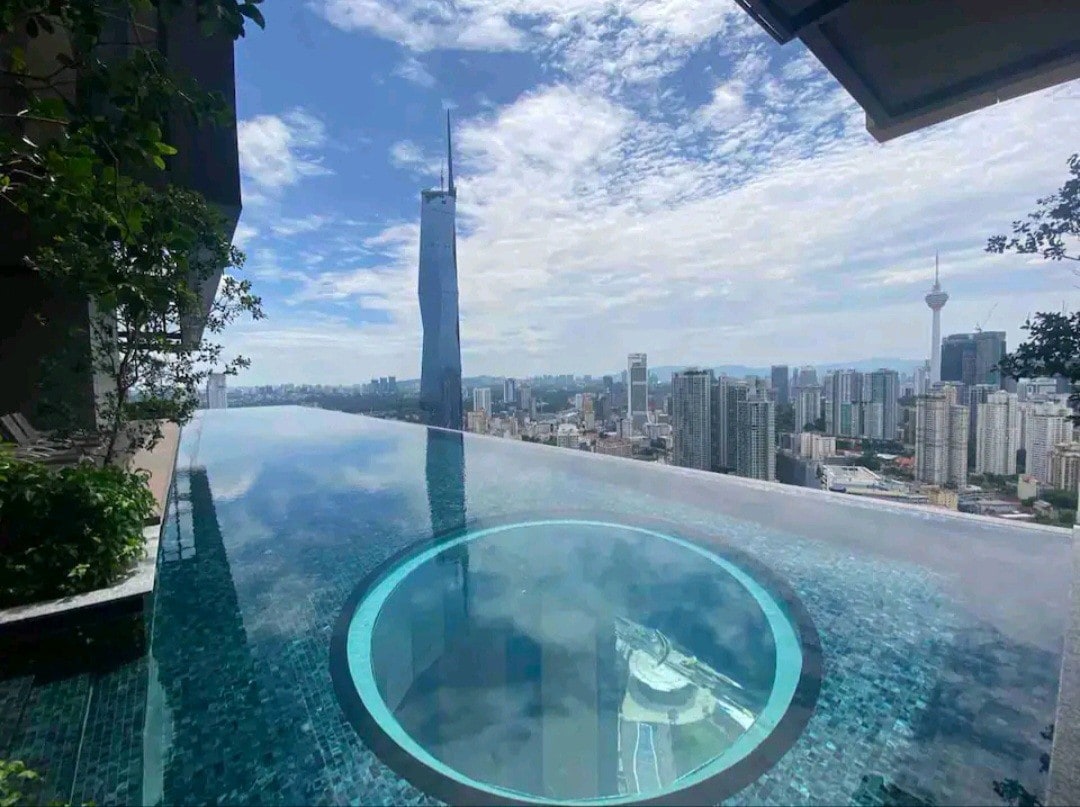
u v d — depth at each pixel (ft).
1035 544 13.74
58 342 19.97
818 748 7.55
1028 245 10.86
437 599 12.92
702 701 9.21
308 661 9.78
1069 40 9.82
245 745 7.67
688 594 13.01
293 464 27.48
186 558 14.71
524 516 18.30
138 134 6.17
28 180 6.78
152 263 7.87
